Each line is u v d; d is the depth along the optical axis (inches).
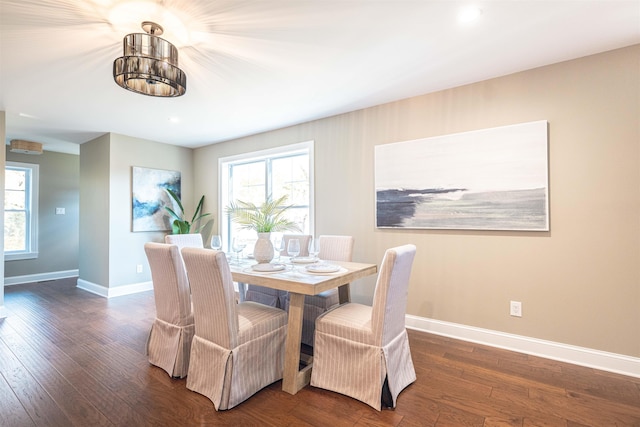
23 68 99.3
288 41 86.4
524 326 102.8
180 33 82.4
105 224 177.0
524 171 101.7
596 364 92.0
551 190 98.3
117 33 81.8
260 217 116.3
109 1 69.5
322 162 150.5
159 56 77.3
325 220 149.3
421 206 121.0
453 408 73.7
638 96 87.3
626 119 88.7
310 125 155.2
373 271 101.5
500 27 80.0
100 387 82.7
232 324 74.5
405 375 82.4
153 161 194.4
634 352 87.8
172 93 91.0
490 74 105.6
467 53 92.7
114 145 177.2
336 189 145.6
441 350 104.4
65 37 83.1
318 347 83.2
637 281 87.4
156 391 80.8
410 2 70.7
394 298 76.5
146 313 144.5
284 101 129.0
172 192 193.2
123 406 74.6
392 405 73.6
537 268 100.8
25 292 184.1
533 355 100.4
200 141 197.0
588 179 93.4
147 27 79.0
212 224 203.9
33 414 71.8
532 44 87.7
